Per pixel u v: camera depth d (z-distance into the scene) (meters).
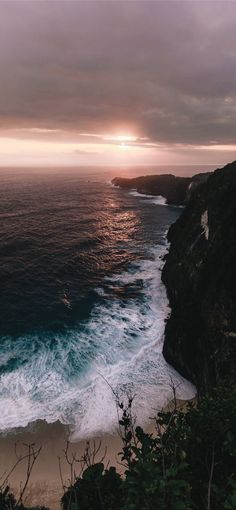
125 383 23.03
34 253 51.53
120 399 21.52
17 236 60.72
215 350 21.45
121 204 104.88
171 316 30.56
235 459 7.21
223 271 25.42
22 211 86.75
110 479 7.80
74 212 88.75
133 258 50.84
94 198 116.56
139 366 24.94
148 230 69.94
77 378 23.19
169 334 26.64
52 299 36.25
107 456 17.66
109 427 19.47
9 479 16.39
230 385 10.28
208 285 27.34
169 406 21.28
